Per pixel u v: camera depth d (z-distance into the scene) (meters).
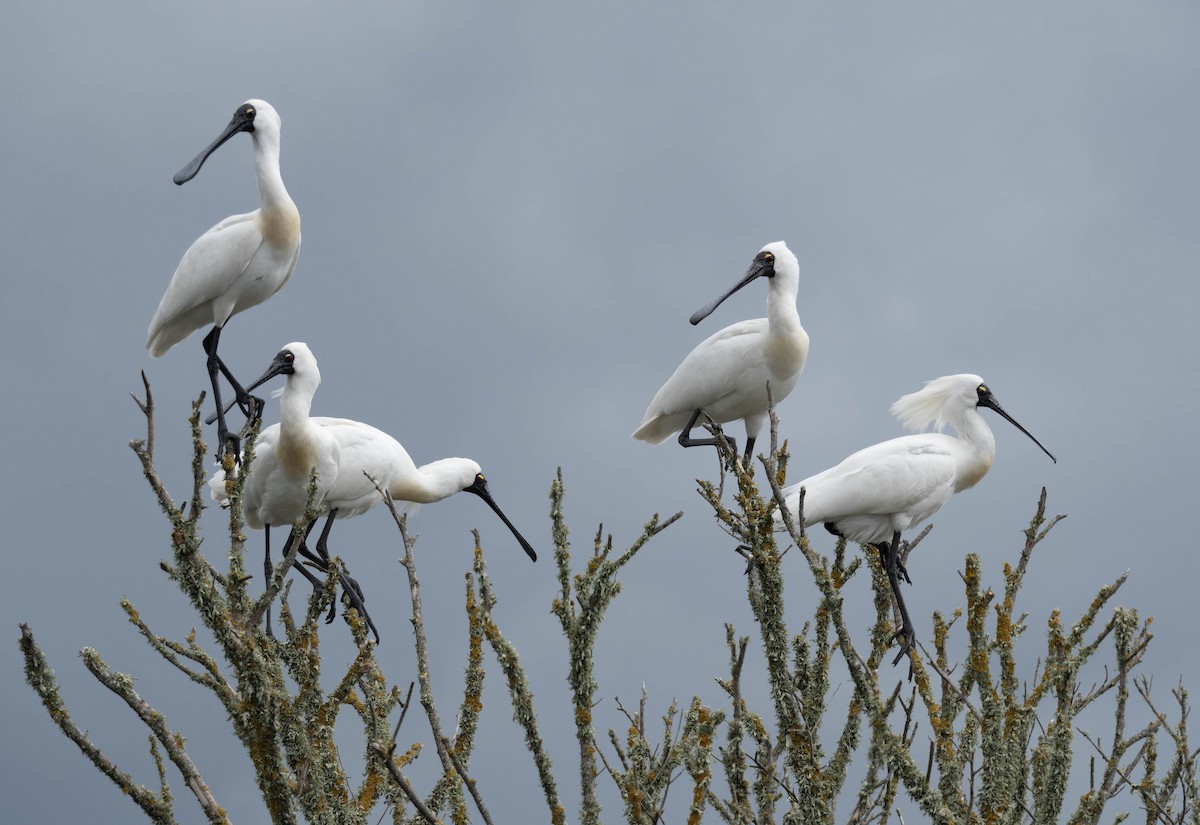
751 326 22.94
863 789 11.12
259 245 20.58
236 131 20.88
